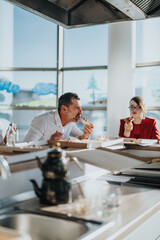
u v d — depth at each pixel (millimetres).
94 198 1160
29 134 2748
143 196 1388
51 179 1182
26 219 1093
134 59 5539
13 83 6602
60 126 2844
